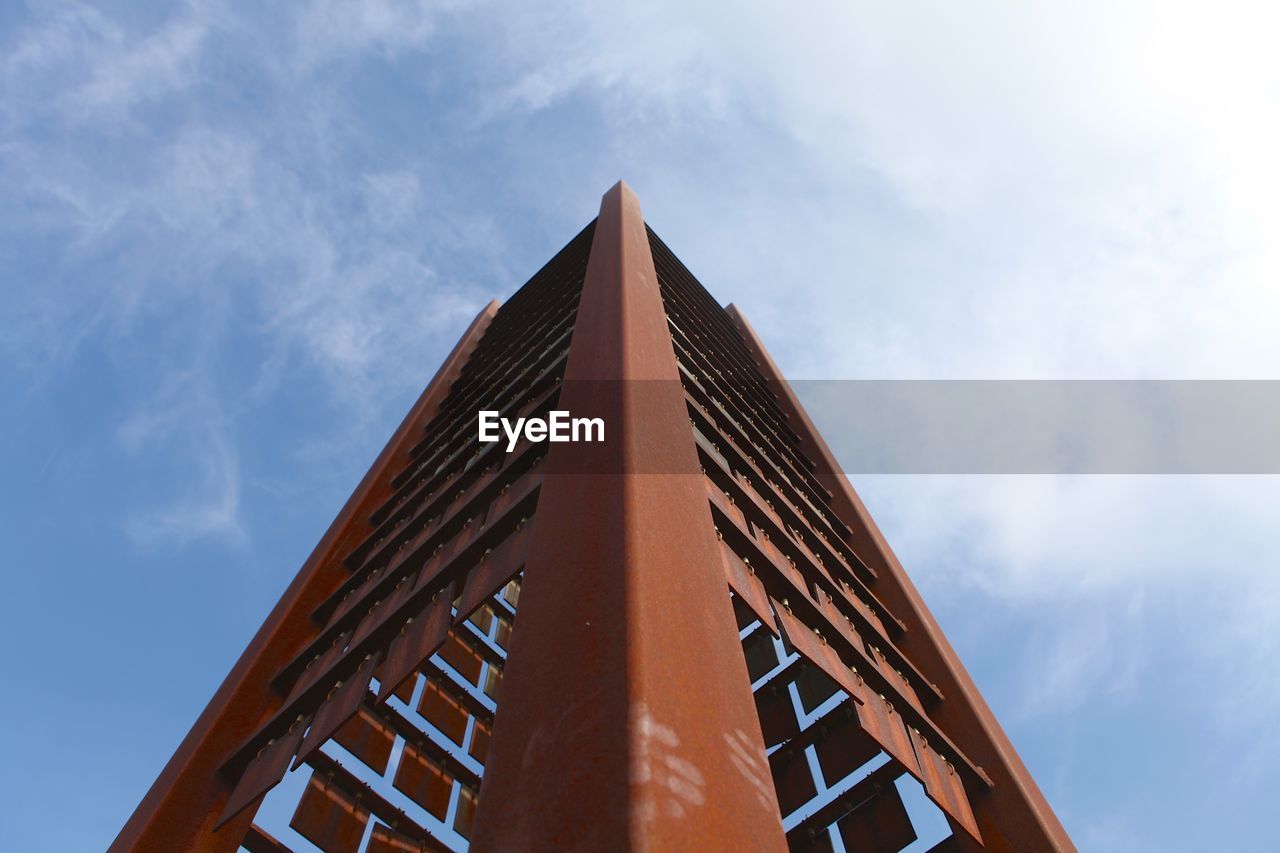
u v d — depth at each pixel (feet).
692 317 108.27
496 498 46.68
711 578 26.84
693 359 83.71
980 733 51.34
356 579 59.31
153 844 40.37
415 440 99.35
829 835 42.86
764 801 18.90
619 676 18.63
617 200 101.86
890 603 70.64
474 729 55.62
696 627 22.88
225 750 47.14
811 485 86.58
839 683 38.40
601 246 78.28
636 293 58.44
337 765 44.96
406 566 48.39
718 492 43.50
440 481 68.13
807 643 39.09
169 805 42.34
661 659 19.85
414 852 46.55
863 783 43.04
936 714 54.34
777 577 41.73
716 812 16.92
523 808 16.96
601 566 23.29
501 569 34.86
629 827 14.94
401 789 47.85
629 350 42.68
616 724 17.40
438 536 47.85
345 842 43.42
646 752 16.67
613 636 20.12
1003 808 45.27
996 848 43.47
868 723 38.14
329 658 46.88
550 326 97.91
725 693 21.30
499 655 61.67
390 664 37.27
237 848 43.16
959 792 43.86
